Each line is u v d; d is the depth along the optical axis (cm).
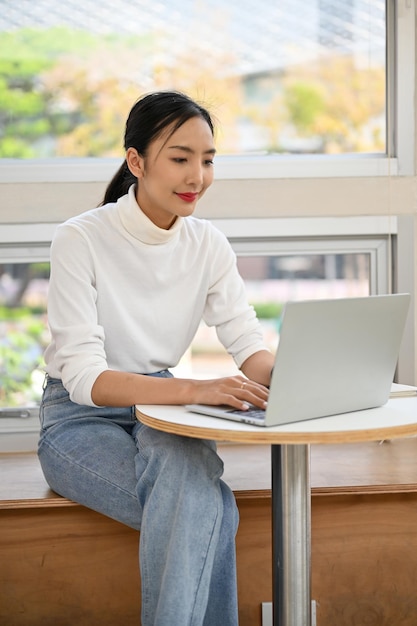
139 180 175
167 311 182
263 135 237
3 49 230
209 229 191
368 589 186
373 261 240
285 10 235
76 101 233
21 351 238
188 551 141
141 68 234
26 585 180
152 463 151
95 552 180
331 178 232
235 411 140
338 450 217
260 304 242
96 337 167
